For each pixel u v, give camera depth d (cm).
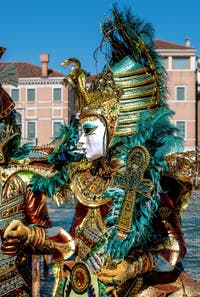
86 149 279
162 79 272
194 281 277
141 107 269
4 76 367
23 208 336
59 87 4991
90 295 270
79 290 276
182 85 4644
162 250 256
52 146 330
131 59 276
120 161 269
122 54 284
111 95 273
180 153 272
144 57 274
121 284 250
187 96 4638
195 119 4653
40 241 291
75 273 279
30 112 5003
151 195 244
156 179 244
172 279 268
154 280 265
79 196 281
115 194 252
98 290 267
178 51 4619
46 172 322
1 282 335
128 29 274
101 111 273
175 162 273
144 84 271
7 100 360
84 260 277
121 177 254
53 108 4997
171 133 250
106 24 281
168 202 262
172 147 246
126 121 270
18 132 361
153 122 248
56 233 291
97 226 273
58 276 292
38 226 302
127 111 270
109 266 247
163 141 245
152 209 245
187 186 272
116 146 273
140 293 261
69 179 306
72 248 286
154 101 269
